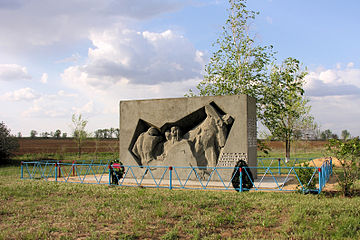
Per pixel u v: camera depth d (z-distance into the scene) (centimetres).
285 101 2045
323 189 1148
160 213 805
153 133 1530
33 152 3494
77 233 678
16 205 953
